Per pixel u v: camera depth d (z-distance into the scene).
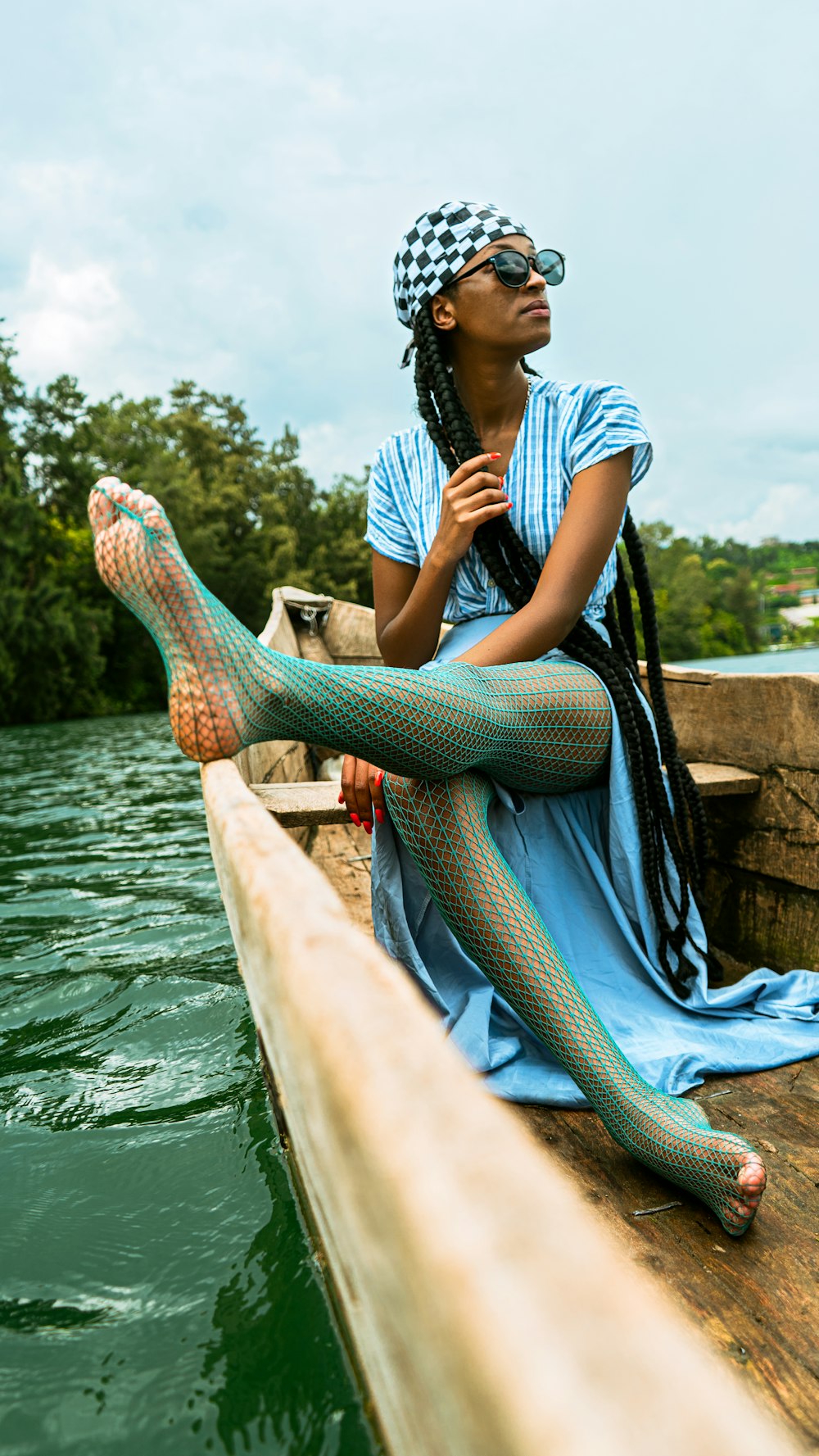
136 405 46.75
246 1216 1.31
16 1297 1.16
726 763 2.20
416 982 1.61
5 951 3.03
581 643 1.68
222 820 0.82
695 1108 1.24
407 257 1.80
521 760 1.51
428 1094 0.34
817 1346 0.93
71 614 32.84
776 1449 0.24
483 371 1.81
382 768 1.29
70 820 6.43
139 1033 2.16
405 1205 0.30
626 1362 0.24
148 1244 1.26
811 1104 1.42
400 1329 0.36
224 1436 0.90
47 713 31.77
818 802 1.94
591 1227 0.29
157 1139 1.59
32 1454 0.90
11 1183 1.46
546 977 1.27
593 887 1.66
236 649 1.16
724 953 2.24
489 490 1.69
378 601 2.05
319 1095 0.43
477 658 1.57
